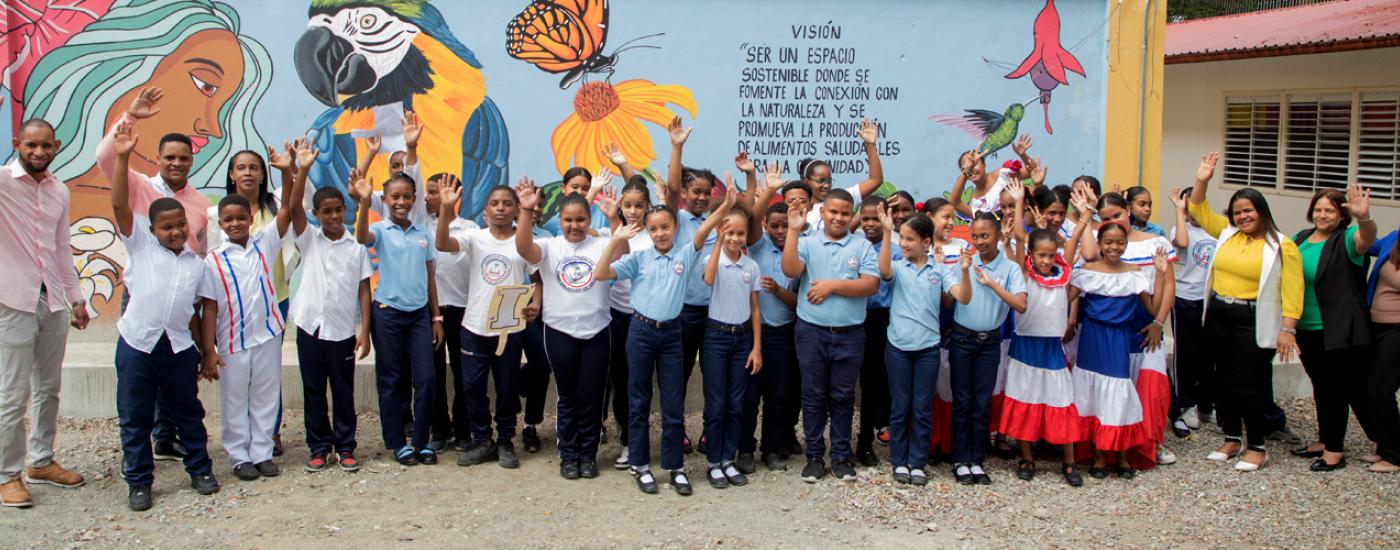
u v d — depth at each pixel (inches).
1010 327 258.8
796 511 221.8
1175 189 289.7
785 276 242.8
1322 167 571.5
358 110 301.7
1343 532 215.5
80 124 291.7
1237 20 696.4
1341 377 251.1
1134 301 245.9
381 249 240.7
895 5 324.8
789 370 249.4
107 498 221.9
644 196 228.8
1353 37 509.0
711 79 317.4
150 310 213.6
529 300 239.5
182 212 218.1
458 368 256.5
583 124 312.2
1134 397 246.8
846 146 327.0
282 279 254.4
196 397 224.4
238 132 297.9
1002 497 232.4
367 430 273.1
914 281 234.8
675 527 211.6
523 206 226.2
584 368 235.0
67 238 223.1
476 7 304.3
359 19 299.9
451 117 305.7
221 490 227.6
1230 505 230.2
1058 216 266.1
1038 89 334.3
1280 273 249.9
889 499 228.8
